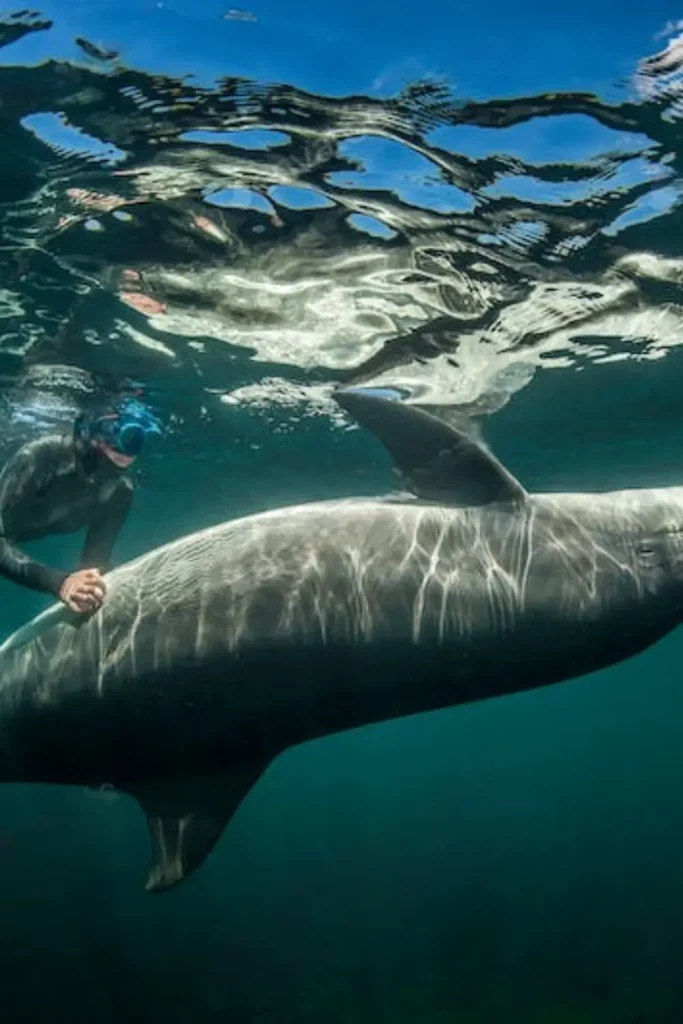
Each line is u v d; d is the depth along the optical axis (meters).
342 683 4.92
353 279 9.53
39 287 9.68
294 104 6.43
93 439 6.13
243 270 9.28
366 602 4.94
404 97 6.38
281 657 4.83
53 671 4.97
